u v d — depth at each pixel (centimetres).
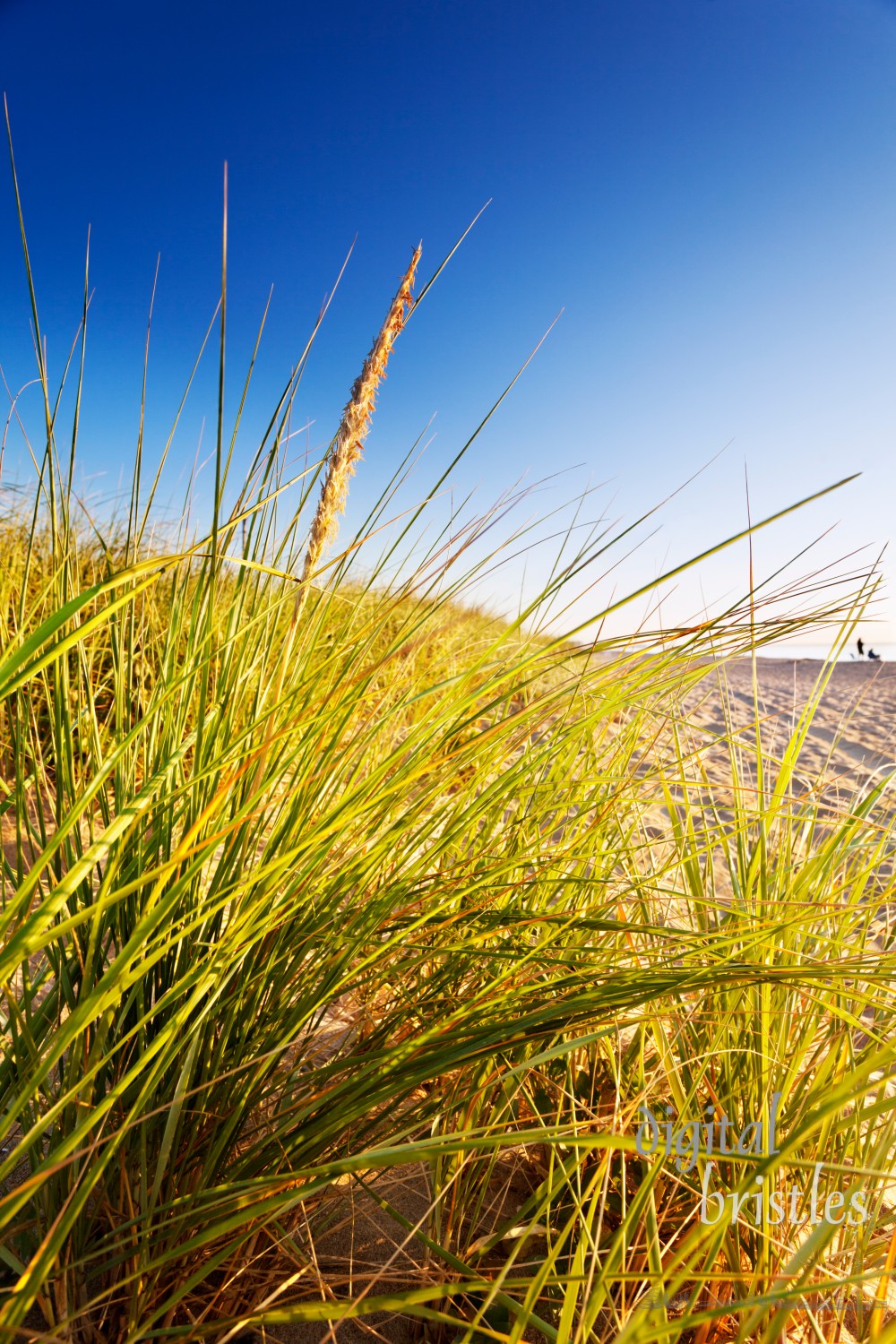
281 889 110
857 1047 147
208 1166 101
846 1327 110
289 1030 106
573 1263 87
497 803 145
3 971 66
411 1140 120
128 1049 110
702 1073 124
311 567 131
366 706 149
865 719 572
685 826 162
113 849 111
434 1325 109
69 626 109
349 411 129
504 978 111
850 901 141
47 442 108
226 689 124
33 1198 98
